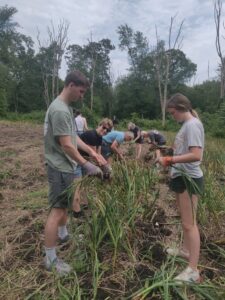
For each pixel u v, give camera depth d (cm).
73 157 351
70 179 361
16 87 5294
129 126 882
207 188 505
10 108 5303
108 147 610
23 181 693
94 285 329
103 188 412
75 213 451
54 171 355
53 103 355
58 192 357
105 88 5406
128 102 4988
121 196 430
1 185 657
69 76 353
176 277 336
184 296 318
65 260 378
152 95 4922
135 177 485
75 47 5734
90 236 382
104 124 558
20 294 332
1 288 340
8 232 449
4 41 5422
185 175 331
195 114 350
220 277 352
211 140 1619
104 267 361
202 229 453
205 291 327
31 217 494
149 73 5034
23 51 5506
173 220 476
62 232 410
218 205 498
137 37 5156
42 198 580
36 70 5344
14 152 1005
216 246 411
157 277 340
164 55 4859
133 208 424
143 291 319
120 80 5388
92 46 5631
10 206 544
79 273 357
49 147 360
